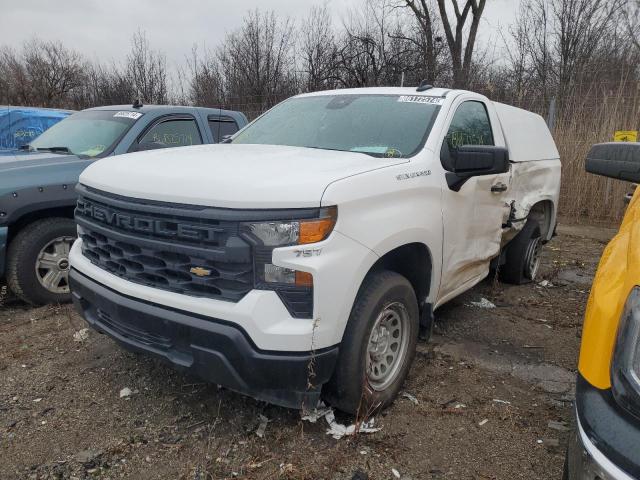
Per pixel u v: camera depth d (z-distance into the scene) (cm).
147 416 319
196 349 267
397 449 293
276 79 1950
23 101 2547
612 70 1192
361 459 283
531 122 590
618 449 162
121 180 300
